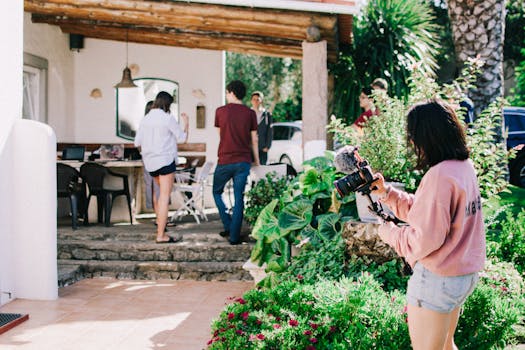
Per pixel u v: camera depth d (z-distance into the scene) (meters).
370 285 3.87
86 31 10.23
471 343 3.89
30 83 9.70
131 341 4.59
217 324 3.43
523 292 4.82
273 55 10.12
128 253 6.96
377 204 3.09
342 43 10.66
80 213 8.88
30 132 5.72
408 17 11.09
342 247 4.84
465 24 7.95
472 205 2.68
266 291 3.85
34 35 9.40
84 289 6.18
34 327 4.93
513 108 11.70
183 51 10.66
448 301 2.67
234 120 6.90
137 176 9.55
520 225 5.88
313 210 5.80
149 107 8.25
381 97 5.30
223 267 6.64
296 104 24.48
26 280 5.76
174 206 10.45
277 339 3.19
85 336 4.70
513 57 21.70
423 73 5.45
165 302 5.70
